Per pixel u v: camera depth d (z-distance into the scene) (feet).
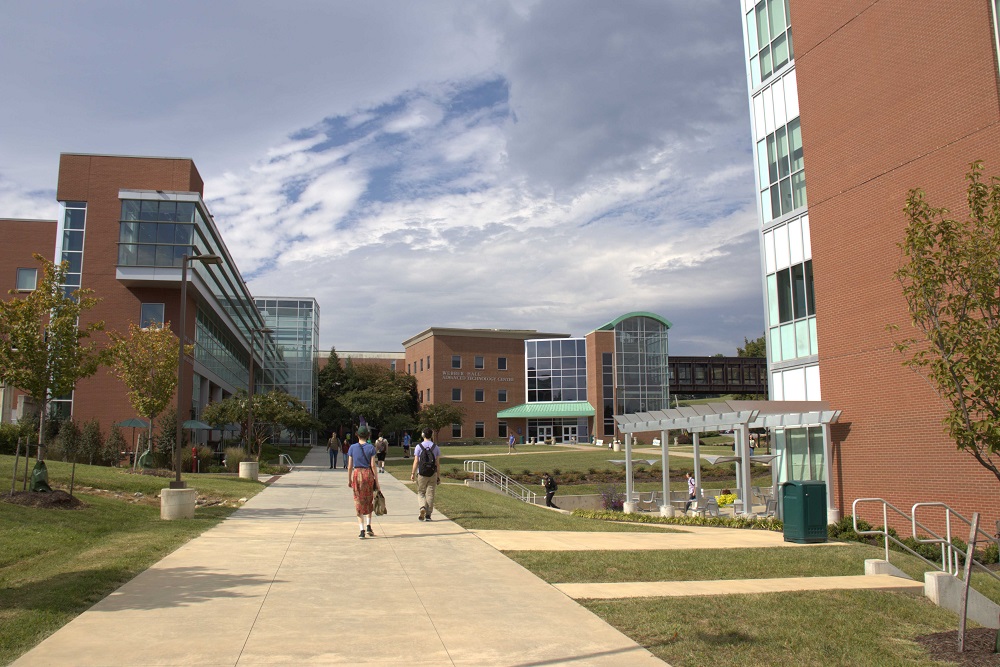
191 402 136.15
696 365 318.86
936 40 62.39
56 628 23.02
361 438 44.83
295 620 24.47
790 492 51.57
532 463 164.55
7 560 33.58
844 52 72.54
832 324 72.90
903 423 64.13
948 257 30.53
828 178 74.13
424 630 23.68
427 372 286.66
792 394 80.23
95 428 109.60
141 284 127.85
